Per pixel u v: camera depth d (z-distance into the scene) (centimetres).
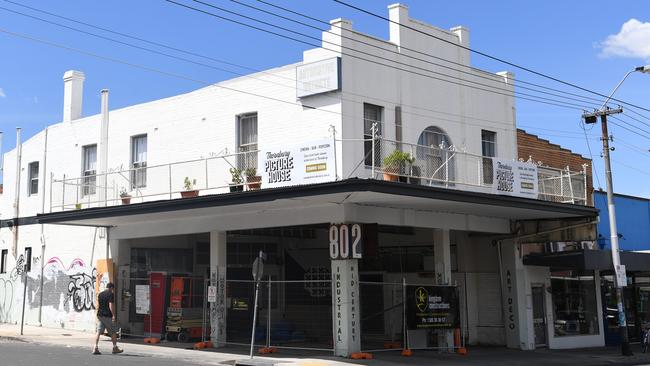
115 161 2503
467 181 2194
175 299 2227
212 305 2073
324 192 1605
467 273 2469
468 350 2200
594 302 2614
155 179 2347
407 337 1916
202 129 2231
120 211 2059
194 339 2220
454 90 2239
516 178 1978
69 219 2239
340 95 1866
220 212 2041
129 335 2302
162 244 2547
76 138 2692
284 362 1658
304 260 2673
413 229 2464
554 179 2308
